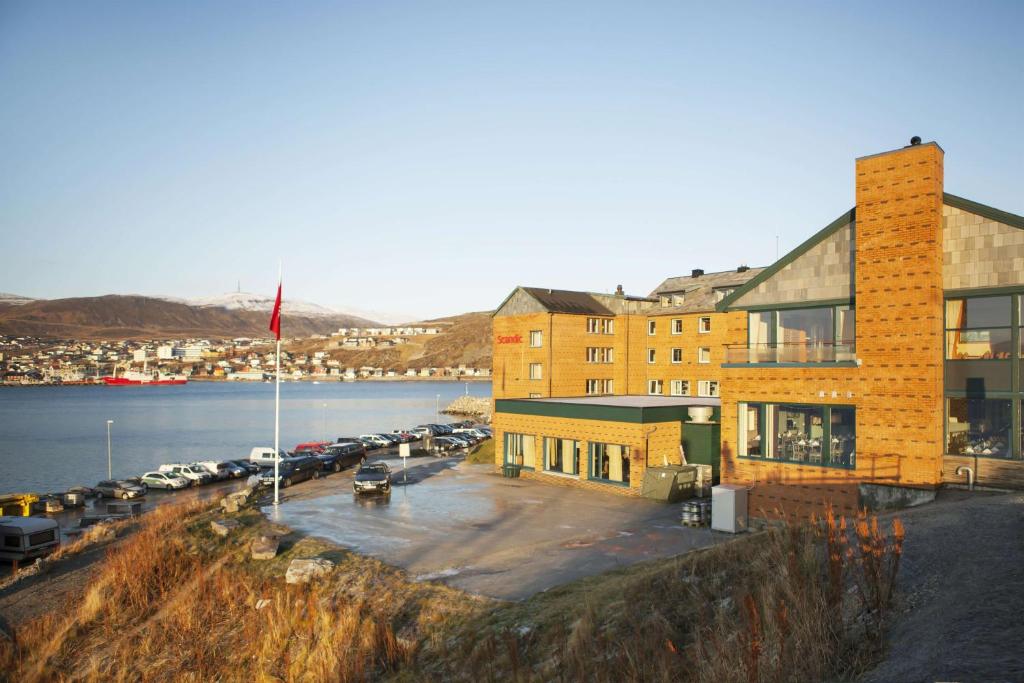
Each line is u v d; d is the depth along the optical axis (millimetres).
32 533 32750
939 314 22672
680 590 14133
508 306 59406
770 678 8828
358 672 15156
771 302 27156
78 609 22562
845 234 25234
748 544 16047
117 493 49031
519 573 20516
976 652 8414
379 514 30656
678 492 32312
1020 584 10531
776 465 26250
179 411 161125
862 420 23734
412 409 170250
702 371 58062
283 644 18031
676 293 62469
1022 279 21297
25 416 143500
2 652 20250
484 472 43906
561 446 39219
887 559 12336
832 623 9906
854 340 24609
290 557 24188
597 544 23812
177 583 24078
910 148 22828
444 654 15328
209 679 17562
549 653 13602
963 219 22438
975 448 22203
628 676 10734
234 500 32344
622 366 59938
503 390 59562
